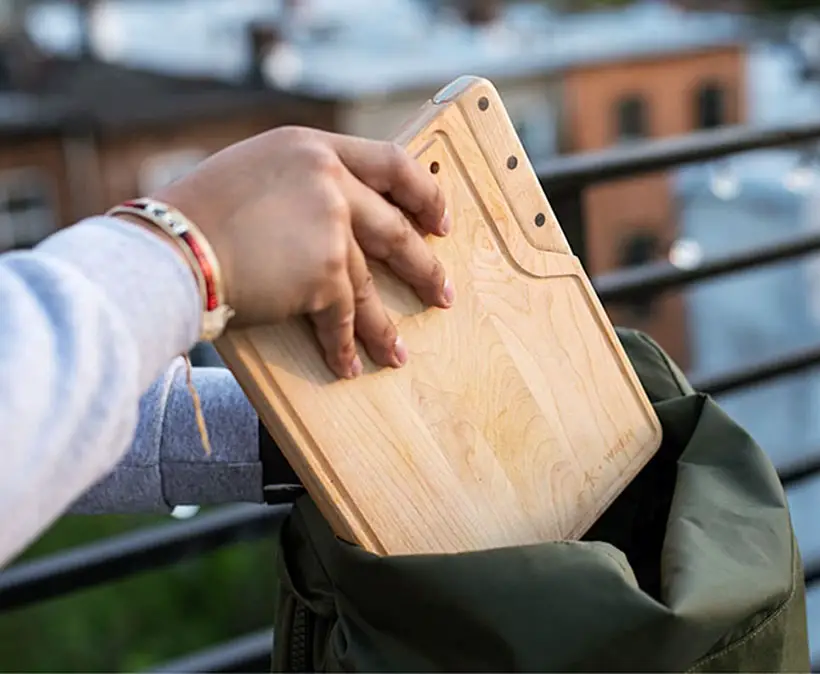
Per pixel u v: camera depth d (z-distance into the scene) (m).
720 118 9.52
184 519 1.53
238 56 11.48
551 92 9.42
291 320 0.71
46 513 0.51
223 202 0.62
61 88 12.02
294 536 0.86
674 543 0.74
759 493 0.80
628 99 9.48
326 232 0.63
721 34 10.20
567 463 0.83
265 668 1.58
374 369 0.74
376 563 0.69
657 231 7.44
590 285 0.84
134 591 6.20
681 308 6.40
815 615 2.91
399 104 9.73
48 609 5.97
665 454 0.91
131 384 0.53
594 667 0.67
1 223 10.10
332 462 0.73
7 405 0.49
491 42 11.16
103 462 0.53
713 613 0.68
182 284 0.58
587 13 12.85
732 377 1.80
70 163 10.09
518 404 0.81
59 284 0.53
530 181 0.80
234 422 0.85
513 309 0.80
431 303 0.76
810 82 9.52
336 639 0.74
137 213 0.60
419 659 0.70
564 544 0.70
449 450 0.77
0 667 5.58
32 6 14.72
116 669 5.73
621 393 0.86
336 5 12.83
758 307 6.66
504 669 0.68
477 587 0.67
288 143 0.65
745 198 6.76
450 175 0.77
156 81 11.52
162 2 14.97
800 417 5.04
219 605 6.26
